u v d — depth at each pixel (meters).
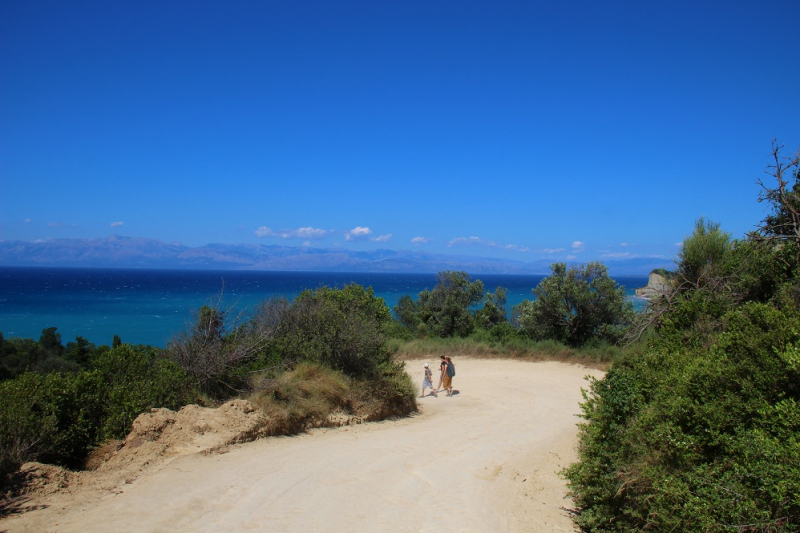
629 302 27.92
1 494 6.13
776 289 9.48
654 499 5.42
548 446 11.56
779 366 5.17
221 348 12.00
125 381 9.77
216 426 9.29
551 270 29.33
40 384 8.12
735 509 4.35
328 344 14.22
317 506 6.56
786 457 4.29
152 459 7.88
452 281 36.56
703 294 10.62
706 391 5.55
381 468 8.69
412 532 6.04
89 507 5.98
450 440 11.67
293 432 10.89
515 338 29.48
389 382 14.42
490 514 6.99
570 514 7.34
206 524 5.71
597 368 24.61
